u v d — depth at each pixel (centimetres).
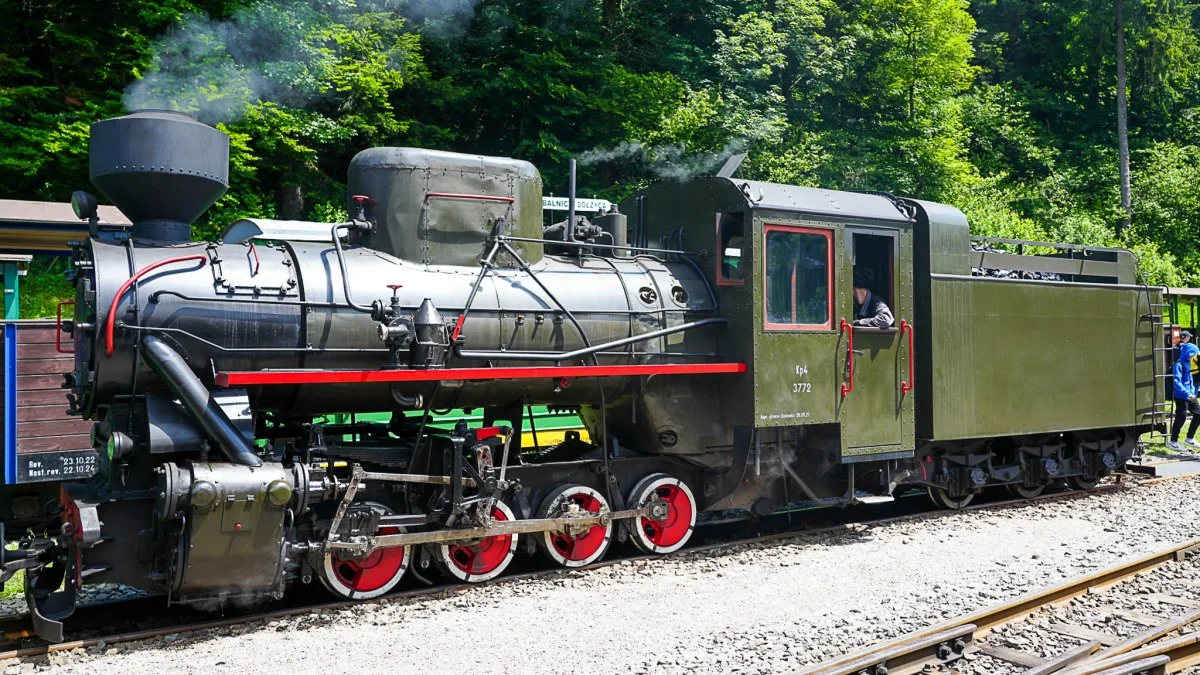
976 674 500
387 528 659
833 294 813
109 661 514
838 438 813
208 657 520
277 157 1766
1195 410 1376
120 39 1633
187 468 559
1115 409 1059
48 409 811
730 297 792
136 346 594
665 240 876
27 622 579
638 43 2369
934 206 909
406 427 753
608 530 734
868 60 2436
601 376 715
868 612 593
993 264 971
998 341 938
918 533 838
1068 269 1052
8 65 1591
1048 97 3444
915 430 893
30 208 1223
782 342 780
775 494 833
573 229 806
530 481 725
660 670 493
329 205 1850
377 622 588
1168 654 520
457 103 2055
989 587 652
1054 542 797
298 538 623
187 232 668
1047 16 3509
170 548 564
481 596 645
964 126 2867
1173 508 938
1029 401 965
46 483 818
